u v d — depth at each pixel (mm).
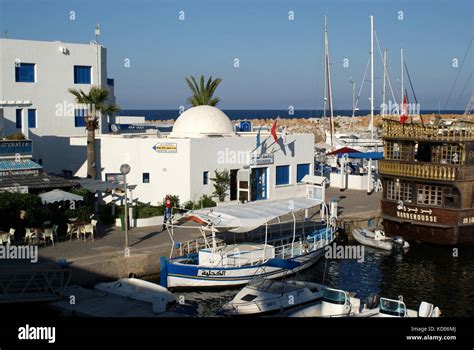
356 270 32438
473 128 35906
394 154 38906
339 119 125438
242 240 33344
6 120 45156
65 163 45875
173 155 39875
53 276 25547
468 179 35969
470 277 31438
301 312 23469
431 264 33875
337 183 55250
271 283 25641
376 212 42406
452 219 35969
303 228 34562
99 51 50875
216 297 26984
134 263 28297
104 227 34875
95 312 23469
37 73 47375
